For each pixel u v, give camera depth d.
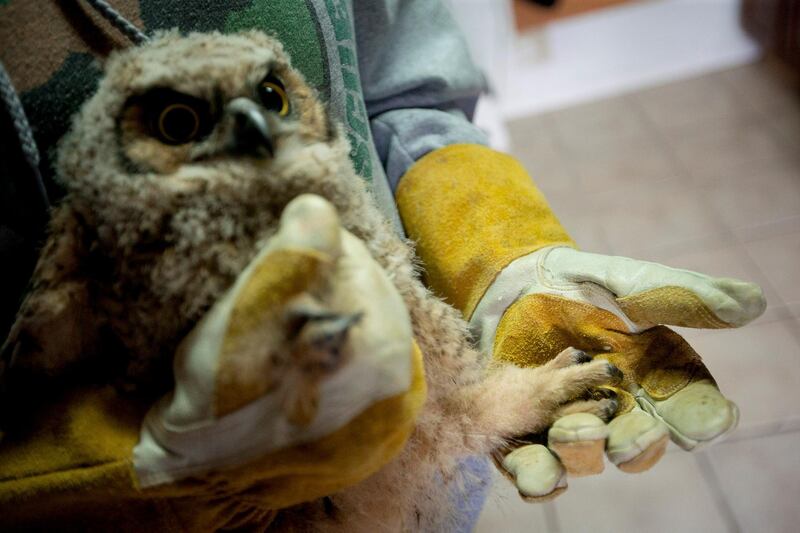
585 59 3.10
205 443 0.49
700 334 1.74
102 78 0.54
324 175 0.52
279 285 0.48
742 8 3.00
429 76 0.83
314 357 0.47
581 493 1.47
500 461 0.60
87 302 0.52
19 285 0.56
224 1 0.63
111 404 0.53
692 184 2.24
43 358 0.53
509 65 3.16
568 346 0.63
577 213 2.26
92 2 0.57
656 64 2.94
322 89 0.67
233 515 0.56
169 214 0.50
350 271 0.49
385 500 0.60
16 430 0.53
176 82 0.50
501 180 0.73
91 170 0.50
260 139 0.50
